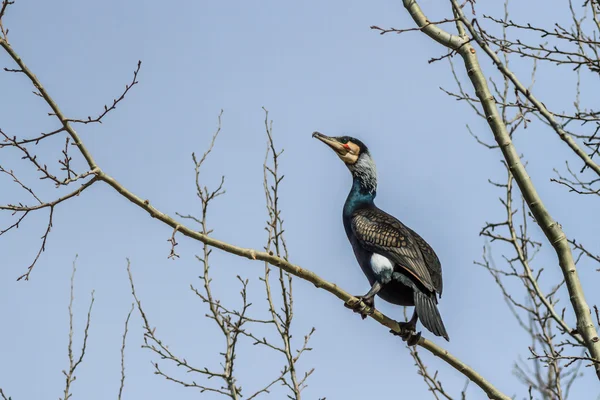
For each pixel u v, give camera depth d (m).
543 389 10.70
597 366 8.73
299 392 10.68
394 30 10.01
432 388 10.88
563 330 9.58
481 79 10.22
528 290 10.78
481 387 10.96
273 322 10.96
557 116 10.63
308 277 11.06
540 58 10.53
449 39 10.60
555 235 9.39
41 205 9.70
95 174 9.80
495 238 10.80
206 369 11.03
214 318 11.02
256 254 10.50
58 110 9.52
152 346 11.27
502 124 9.93
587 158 9.26
